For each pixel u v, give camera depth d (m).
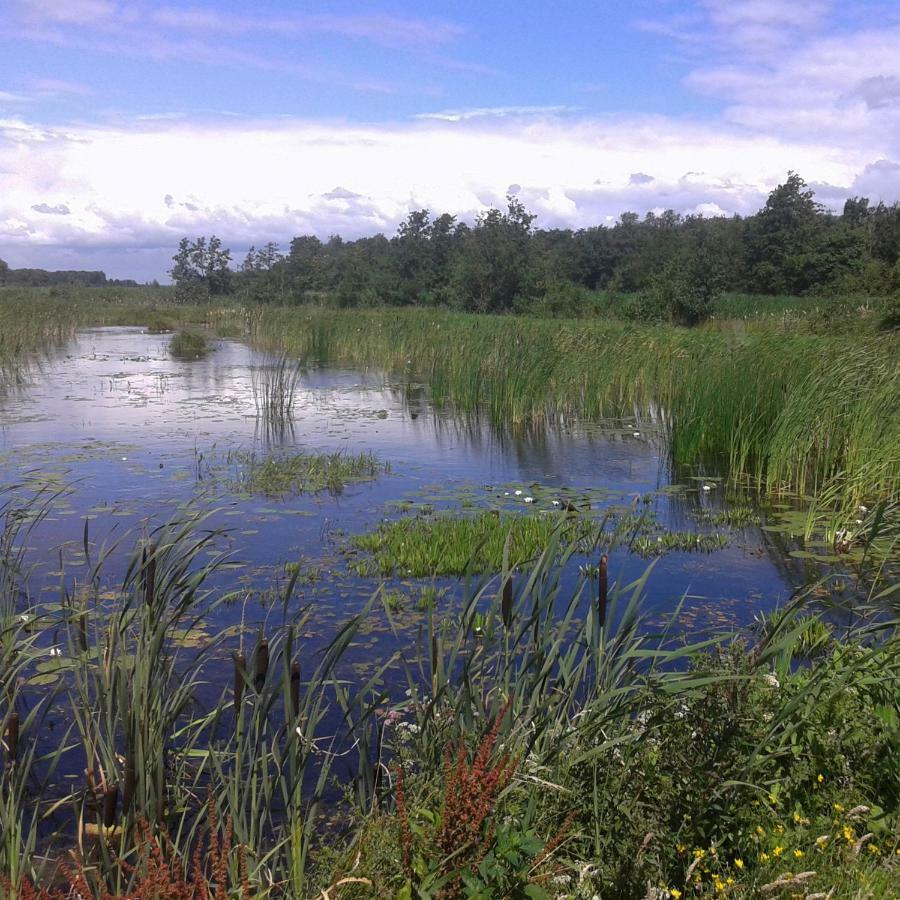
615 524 8.59
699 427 11.59
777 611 6.05
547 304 34.53
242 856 3.11
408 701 4.62
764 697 3.67
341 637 3.66
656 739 3.47
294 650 5.57
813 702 3.55
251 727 3.52
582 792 3.26
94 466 10.54
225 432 13.16
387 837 2.81
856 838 3.16
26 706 4.84
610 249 65.50
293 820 3.15
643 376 17.08
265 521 8.51
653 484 10.52
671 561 7.65
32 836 3.26
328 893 2.66
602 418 15.12
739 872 3.06
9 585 5.87
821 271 46.91
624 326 21.14
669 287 30.12
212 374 20.72
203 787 4.04
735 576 7.27
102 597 6.26
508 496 9.60
